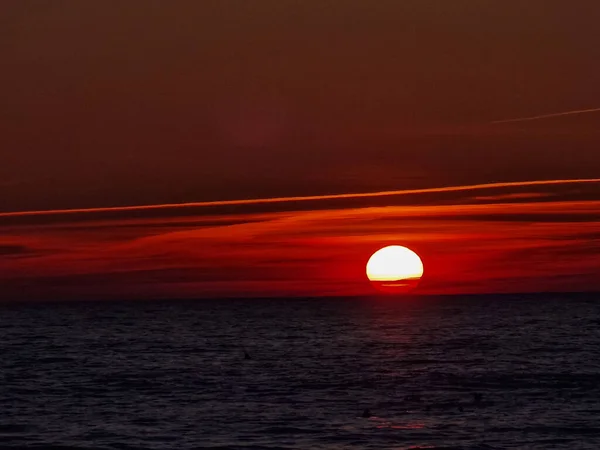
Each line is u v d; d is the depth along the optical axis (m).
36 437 82.19
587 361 145.25
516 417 89.75
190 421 89.12
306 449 76.12
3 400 105.50
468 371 131.12
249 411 95.00
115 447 77.81
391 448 76.31
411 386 114.38
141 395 108.62
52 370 140.50
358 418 89.94
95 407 99.25
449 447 76.25
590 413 91.88
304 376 126.75
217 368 140.25
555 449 75.19
